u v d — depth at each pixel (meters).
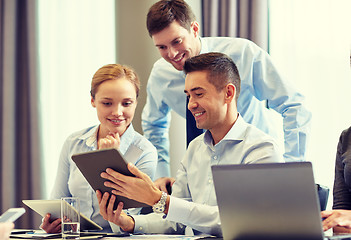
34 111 4.25
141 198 1.93
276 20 3.84
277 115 3.79
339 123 3.69
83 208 2.48
